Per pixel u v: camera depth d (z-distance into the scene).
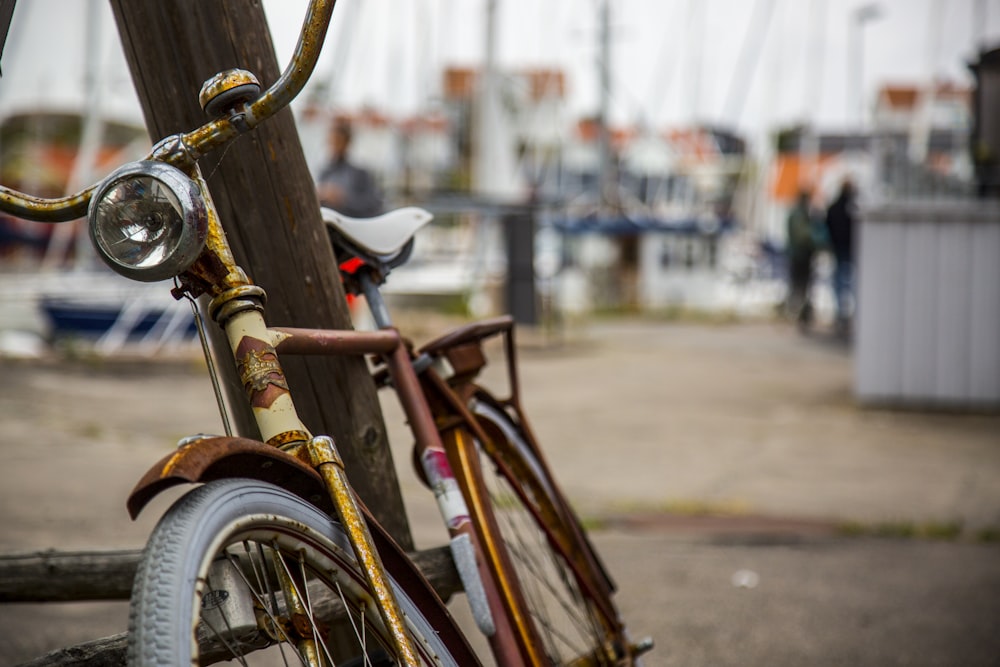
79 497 5.13
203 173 2.21
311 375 2.31
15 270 30.73
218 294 1.70
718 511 5.56
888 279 9.58
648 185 44.78
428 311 20.22
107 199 1.51
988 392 9.45
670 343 15.65
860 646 3.47
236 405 2.34
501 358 12.99
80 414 7.90
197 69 2.17
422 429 2.38
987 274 9.41
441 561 2.29
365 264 2.49
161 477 1.41
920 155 9.68
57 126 40.00
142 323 13.87
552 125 46.69
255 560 1.64
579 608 2.80
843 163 54.50
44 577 2.24
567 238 32.78
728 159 49.50
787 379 11.49
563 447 7.37
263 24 2.24
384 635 1.75
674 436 7.92
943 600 4.04
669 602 3.90
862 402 9.66
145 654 1.30
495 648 2.24
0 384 9.19
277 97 1.61
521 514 2.81
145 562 1.37
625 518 5.35
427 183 36.41
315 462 1.67
